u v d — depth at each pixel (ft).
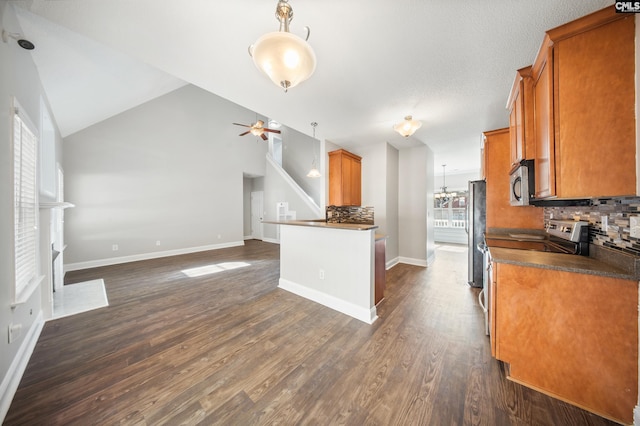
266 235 26.00
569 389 4.42
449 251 20.16
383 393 4.68
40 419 4.08
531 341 4.81
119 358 5.79
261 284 11.36
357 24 5.00
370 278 7.77
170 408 4.32
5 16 4.83
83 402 4.45
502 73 6.81
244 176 26.18
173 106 18.20
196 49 5.86
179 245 18.56
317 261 9.30
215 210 20.92
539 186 5.16
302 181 26.35
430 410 4.29
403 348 6.19
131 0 4.39
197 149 19.69
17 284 5.58
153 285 11.21
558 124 4.31
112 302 9.19
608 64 3.91
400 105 8.96
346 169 13.82
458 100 8.51
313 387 4.85
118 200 15.53
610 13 3.78
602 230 5.05
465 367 5.45
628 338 3.96
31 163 6.63
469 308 8.66
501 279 5.14
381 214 14.42
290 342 6.48
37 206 6.82
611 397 4.06
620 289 4.03
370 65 6.48
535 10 4.60
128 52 5.98
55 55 6.97
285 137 28.17
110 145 15.19
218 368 5.43
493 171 9.93
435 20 4.89
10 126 5.08
